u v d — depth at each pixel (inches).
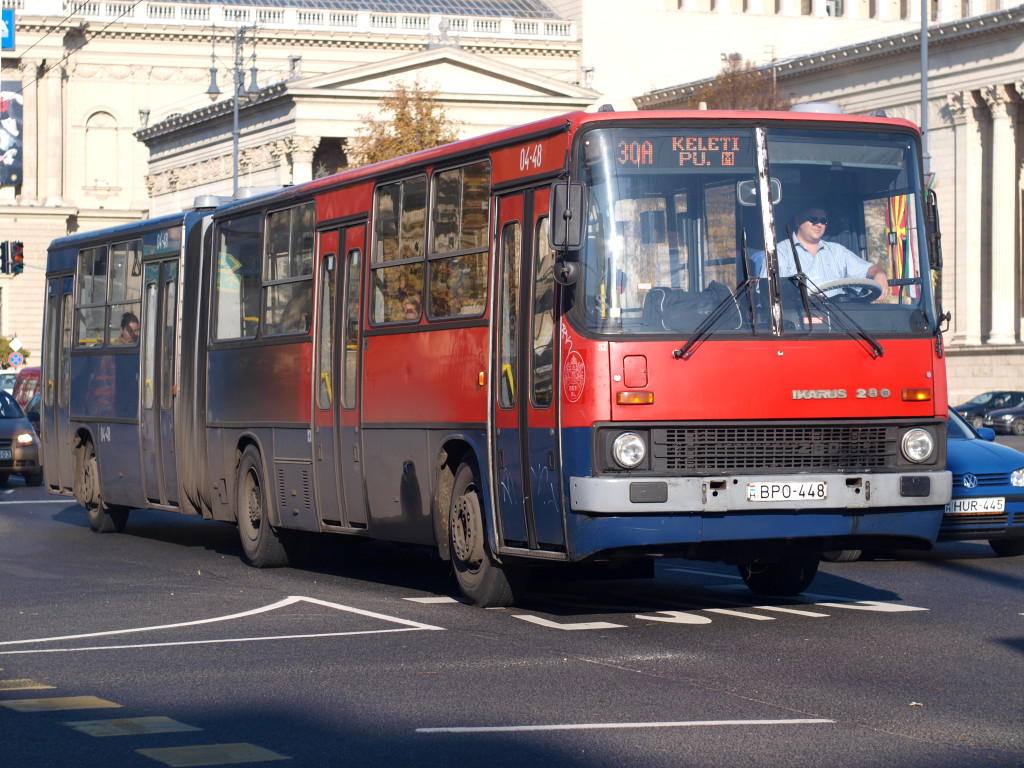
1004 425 3230.8
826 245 611.2
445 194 693.3
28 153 5231.3
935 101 3880.4
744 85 3179.1
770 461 595.5
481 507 671.1
